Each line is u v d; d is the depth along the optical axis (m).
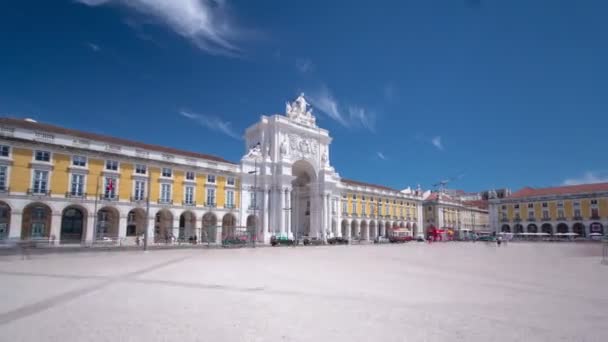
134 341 4.21
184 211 35.66
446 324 5.01
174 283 8.41
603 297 7.12
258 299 6.61
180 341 4.22
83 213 30.73
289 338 4.35
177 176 35.62
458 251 24.94
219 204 38.53
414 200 64.06
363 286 8.26
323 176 48.25
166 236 32.97
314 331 4.64
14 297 6.66
